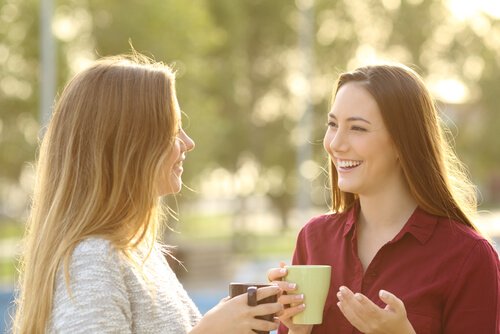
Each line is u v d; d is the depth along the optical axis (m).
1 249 33.00
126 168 2.99
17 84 24.12
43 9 20.67
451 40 37.84
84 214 2.94
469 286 3.41
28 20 23.73
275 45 38.91
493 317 3.38
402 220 3.58
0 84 23.95
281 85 38.81
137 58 3.33
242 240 32.69
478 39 37.41
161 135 3.06
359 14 37.91
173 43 24.91
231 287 2.98
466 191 3.70
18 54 23.78
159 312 3.00
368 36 38.00
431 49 38.03
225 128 27.64
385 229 3.59
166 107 3.08
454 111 35.75
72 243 2.89
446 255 3.44
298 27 38.16
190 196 27.39
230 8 34.34
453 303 3.42
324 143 3.57
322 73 37.44
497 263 3.47
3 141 24.22
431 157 3.52
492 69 37.12
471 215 3.62
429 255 3.46
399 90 3.44
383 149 3.46
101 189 2.98
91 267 2.85
